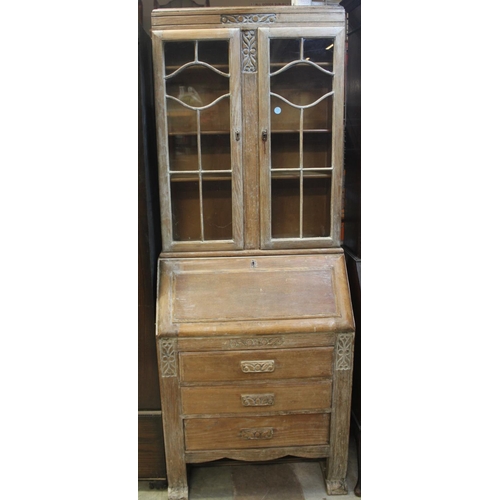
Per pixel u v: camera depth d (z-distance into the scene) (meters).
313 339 1.35
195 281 1.38
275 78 1.40
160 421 1.46
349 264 1.63
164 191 1.39
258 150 1.38
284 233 1.48
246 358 1.35
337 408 1.40
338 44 1.33
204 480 1.54
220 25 1.30
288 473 1.58
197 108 1.36
